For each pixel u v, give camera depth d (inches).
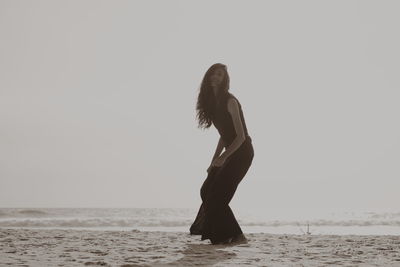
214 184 173.0
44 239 219.0
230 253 147.7
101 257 138.1
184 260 129.3
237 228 176.7
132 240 211.5
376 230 713.6
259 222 1043.9
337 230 702.5
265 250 159.3
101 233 276.1
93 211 2272.4
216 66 173.3
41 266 117.1
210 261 127.3
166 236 243.3
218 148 180.5
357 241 212.7
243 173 173.5
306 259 135.9
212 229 175.6
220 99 172.6
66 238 226.4
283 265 120.5
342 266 120.5
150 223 956.6
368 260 135.3
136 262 125.2
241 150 171.2
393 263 128.3
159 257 136.9
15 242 199.2
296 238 230.7
